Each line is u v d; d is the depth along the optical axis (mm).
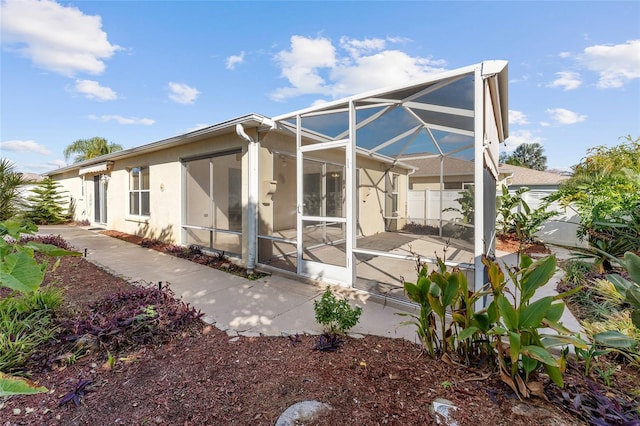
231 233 6453
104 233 10438
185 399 2076
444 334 2471
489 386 2113
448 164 10570
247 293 4500
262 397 2082
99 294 4137
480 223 3529
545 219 8719
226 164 6656
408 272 5785
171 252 7312
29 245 2463
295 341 2928
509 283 4926
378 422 1821
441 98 4359
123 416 1916
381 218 10625
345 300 3123
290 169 6645
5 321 2570
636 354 2250
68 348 2586
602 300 3811
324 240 5777
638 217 4508
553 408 1896
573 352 2654
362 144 7602
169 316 3238
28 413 1926
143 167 9383
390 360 2527
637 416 1798
